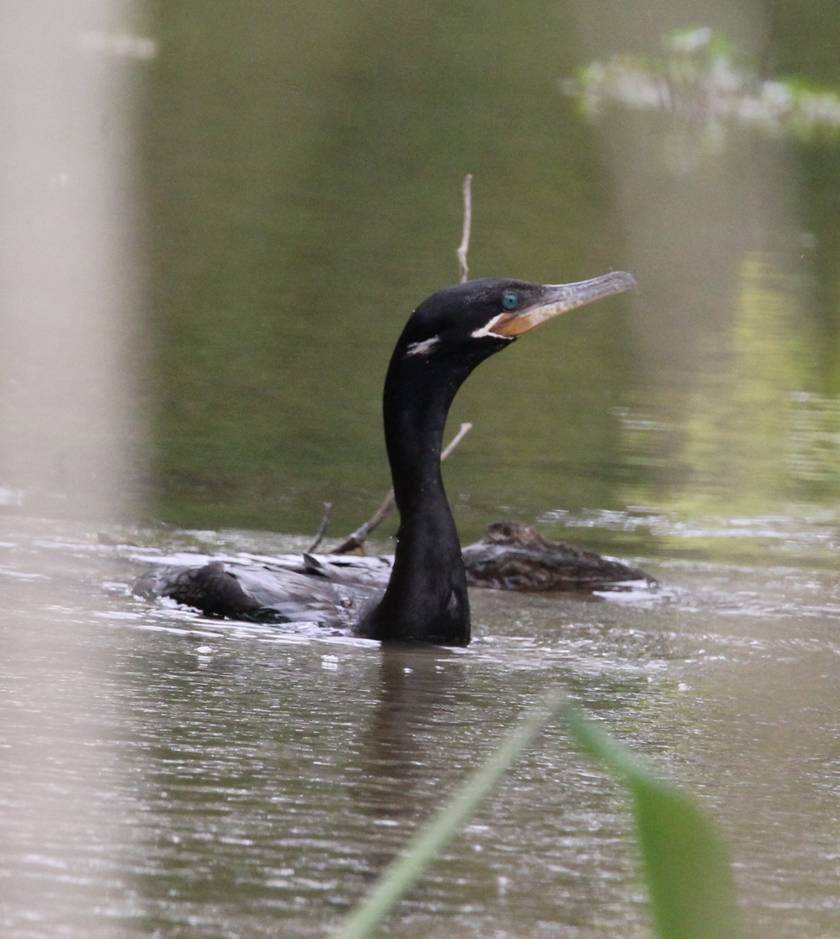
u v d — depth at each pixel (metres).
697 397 18.69
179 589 9.45
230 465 14.48
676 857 2.43
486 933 4.58
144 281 23.03
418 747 6.64
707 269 26.89
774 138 41.88
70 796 5.60
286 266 24.92
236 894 4.76
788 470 15.46
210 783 5.90
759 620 10.10
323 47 48.84
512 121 41.44
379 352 20.02
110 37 46.16
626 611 10.27
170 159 33.50
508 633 9.40
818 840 5.66
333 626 9.07
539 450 15.91
